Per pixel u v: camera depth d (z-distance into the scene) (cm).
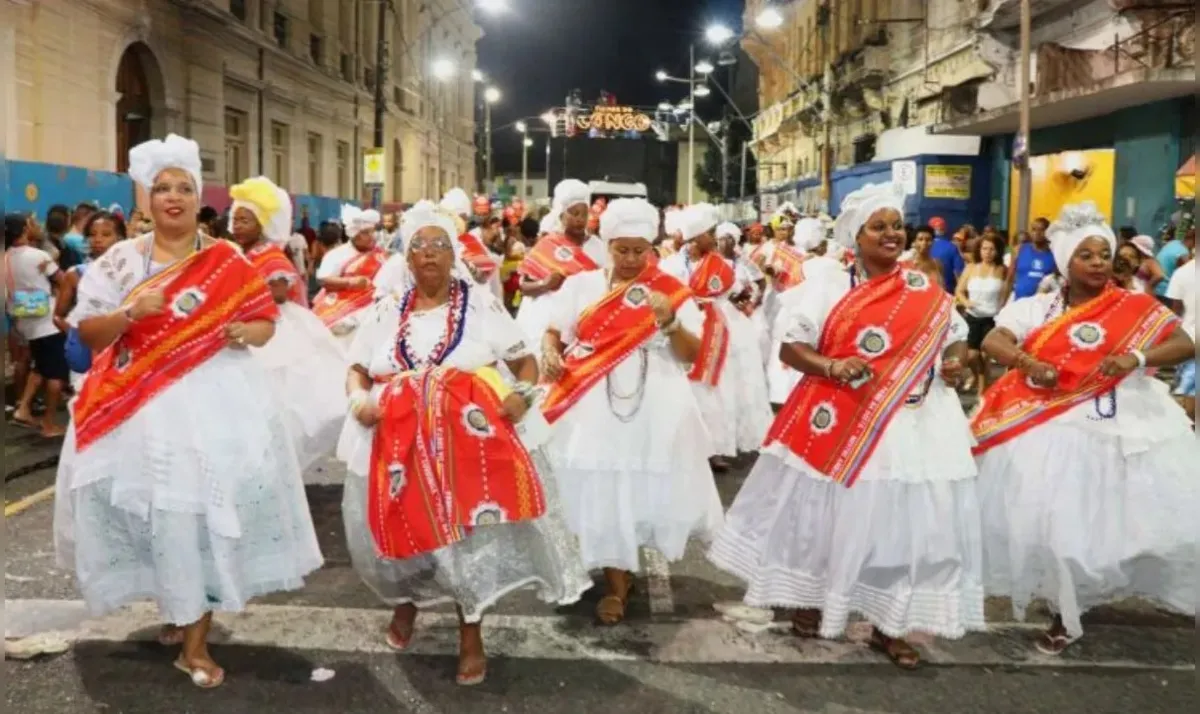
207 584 427
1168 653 484
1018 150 1761
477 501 420
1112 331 482
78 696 424
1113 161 1995
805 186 4328
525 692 436
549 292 744
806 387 475
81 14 1828
